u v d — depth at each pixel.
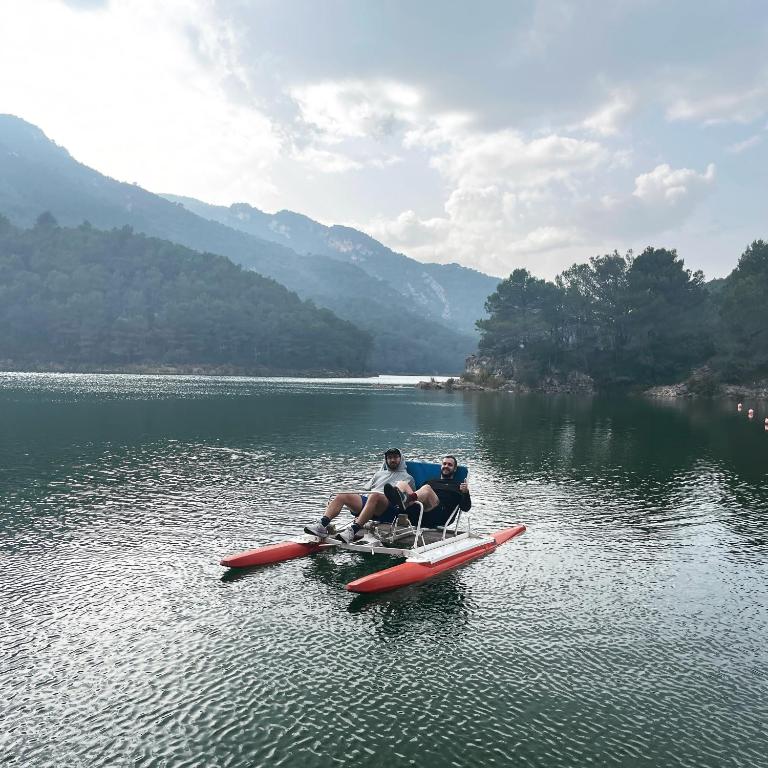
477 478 21.17
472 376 122.62
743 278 106.00
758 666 7.80
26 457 22.72
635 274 110.69
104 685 6.90
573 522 15.20
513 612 9.34
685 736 6.25
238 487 18.19
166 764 5.58
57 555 11.51
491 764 5.70
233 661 7.53
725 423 47.38
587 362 116.62
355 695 6.83
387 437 32.88
